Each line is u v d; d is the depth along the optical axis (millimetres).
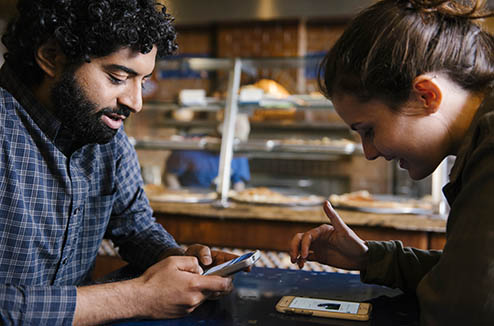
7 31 1006
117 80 979
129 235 1305
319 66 886
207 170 3062
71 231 1093
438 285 647
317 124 3818
